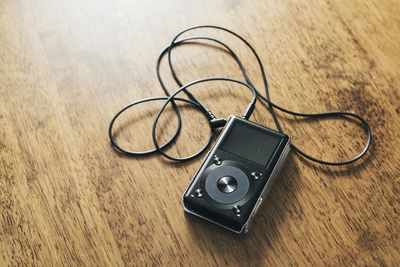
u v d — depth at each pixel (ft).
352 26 2.23
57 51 2.24
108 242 1.87
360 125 2.02
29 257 1.86
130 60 2.20
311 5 2.28
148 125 2.06
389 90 2.08
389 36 2.19
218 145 1.93
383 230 1.84
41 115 2.11
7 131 2.08
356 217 1.86
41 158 2.02
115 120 2.08
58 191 1.96
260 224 1.86
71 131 2.07
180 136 2.03
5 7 2.35
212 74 2.16
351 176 1.93
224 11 2.30
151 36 2.26
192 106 2.09
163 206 1.91
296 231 1.85
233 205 1.82
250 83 2.12
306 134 2.01
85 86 2.16
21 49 2.25
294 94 2.09
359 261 1.80
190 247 1.85
